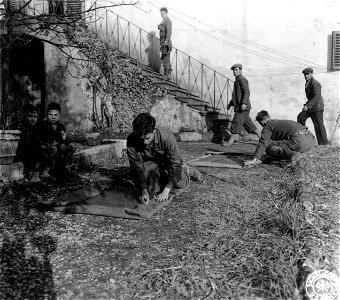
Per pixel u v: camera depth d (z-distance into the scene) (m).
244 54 13.73
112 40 13.93
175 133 11.52
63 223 3.77
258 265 2.80
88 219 3.89
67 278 2.72
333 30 12.98
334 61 12.96
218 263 2.92
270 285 2.54
